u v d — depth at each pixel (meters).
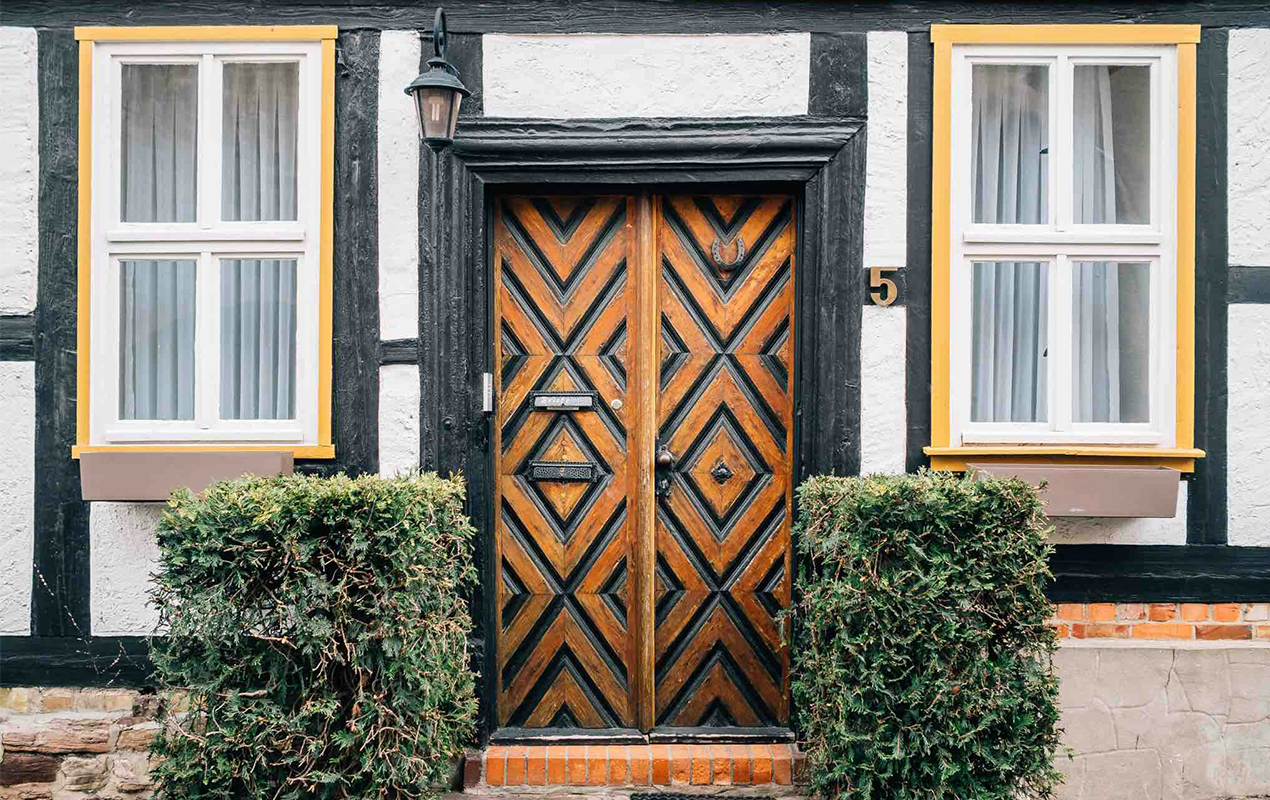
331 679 3.30
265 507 3.20
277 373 4.10
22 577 3.99
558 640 4.14
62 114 4.00
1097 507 3.82
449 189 3.94
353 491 3.25
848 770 3.43
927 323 3.97
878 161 3.96
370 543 3.23
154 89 4.11
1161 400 3.98
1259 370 3.97
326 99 3.96
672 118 3.96
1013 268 4.08
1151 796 3.93
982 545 3.33
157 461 3.86
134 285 4.09
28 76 4.00
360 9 3.97
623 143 3.93
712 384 4.12
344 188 3.98
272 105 4.10
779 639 4.14
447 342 3.94
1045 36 3.95
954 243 3.98
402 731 3.26
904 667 3.36
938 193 3.95
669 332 4.12
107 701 3.97
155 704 3.97
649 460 4.10
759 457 4.13
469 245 3.96
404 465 3.98
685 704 4.13
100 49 4.00
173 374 4.11
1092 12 3.96
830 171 3.95
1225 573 3.96
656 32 3.97
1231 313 3.97
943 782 3.33
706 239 4.12
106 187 4.01
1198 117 3.97
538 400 4.12
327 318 3.97
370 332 3.98
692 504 4.12
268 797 3.26
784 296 4.12
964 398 3.99
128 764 3.93
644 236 4.09
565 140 3.93
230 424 4.02
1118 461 3.94
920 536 3.36
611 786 3.95
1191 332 3.95
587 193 4.09
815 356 3.97
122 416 4.09
